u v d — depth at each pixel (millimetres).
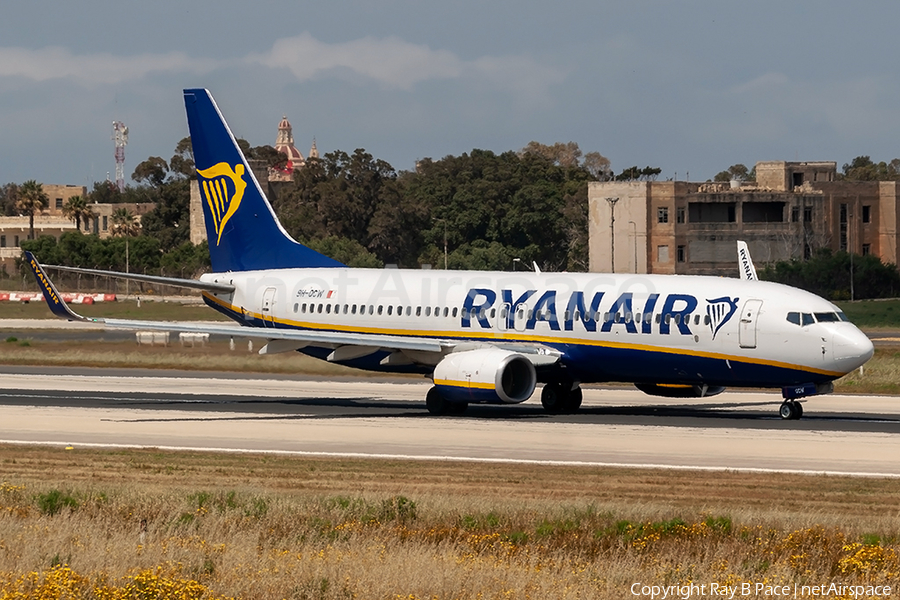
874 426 149500
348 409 174125
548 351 164875
